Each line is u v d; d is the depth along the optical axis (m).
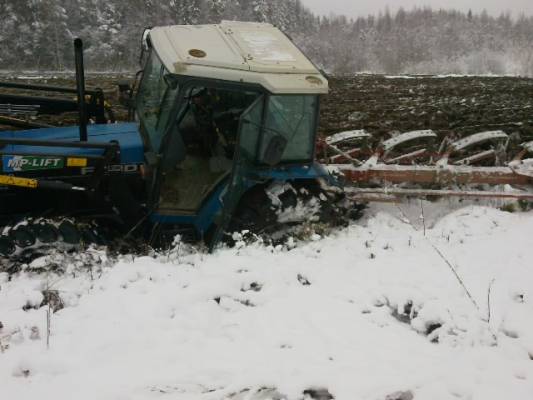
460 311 4.21
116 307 4.07
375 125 11.28
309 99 5.29
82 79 5.00
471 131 10.65
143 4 40.09
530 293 4.51
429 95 17.47
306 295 4.41
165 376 3.33
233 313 4.12
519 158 6.97
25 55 35.53
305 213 5.52
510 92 18.48
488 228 6.01
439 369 3.52
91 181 5.05
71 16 38.47
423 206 6.70
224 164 5.57
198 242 5.46
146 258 4.92
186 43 5.30
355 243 5.48
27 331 3.73
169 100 5.15
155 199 5.26
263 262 4.91
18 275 4.62
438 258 5.19
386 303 4.42
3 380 3.26
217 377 3.37
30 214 5.18
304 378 3.37
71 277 4.59
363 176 6.51
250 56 5.23
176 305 4.13
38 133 5.57
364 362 3.57
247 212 5.39
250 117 5.04
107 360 3.48
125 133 5.64
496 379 3.44
